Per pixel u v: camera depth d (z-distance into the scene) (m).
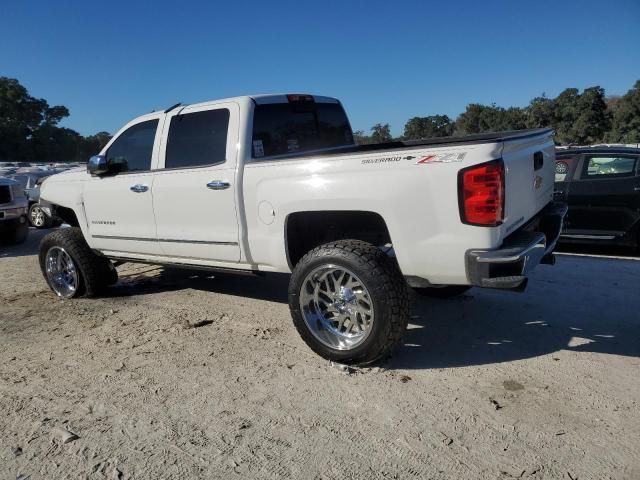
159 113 5.24
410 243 3.64
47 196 6.26
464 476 2.65
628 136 57.84
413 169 3.57
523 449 2.86
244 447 2.95
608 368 3.81
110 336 4.76
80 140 82.06
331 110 5.90
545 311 5.09
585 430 3.03
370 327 3.73
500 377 3.71
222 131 4.68
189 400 3.50
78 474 2.76
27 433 3.16
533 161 4.13
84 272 5.93
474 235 3.45
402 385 3.63
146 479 2.71
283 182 4.13
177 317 5.24
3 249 10.34
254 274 4.71
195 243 4.86
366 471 2.71
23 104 75.69
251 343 4.47
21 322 5.26
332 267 3.81
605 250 8.50
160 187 5.01
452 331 4.63
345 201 3.84
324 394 3.53
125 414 3.35
